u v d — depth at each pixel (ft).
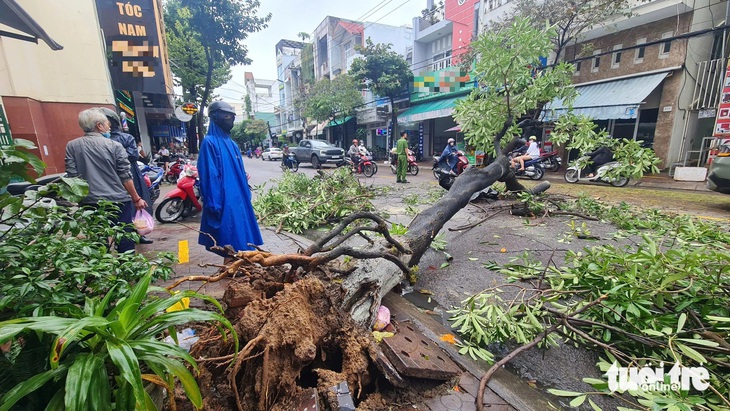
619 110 41.47
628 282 7.59
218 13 67.46
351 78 81.82
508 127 20.93
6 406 3.24
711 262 7.55
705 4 38.81
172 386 4.65
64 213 7.20
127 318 4.20
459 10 64.90
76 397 3.30
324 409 5.32
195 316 4.36
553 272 11.09
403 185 37.50
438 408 6.14
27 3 27.32
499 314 8.00
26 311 5.08
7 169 5.57
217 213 10.38
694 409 5.57
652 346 6.84
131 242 11.66
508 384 6.82
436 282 12.16
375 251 9.36
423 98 73.05
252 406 5.42
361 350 6.65
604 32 45.85
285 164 65.26
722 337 6.69
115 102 34.24
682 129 41.75
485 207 23.29
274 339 5.60
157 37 32.94
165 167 45.62
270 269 8.79
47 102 28.60
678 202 24.84
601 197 27.07
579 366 7.64
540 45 17.74
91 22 29.86
